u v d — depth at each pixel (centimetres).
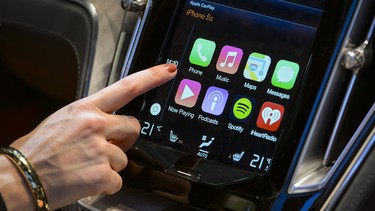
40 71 100
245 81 84
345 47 78
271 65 83
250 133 82
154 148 85
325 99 78
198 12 87
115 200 85
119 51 92
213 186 81
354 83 79
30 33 96
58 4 94
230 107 84
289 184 78
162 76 81
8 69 102
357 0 78
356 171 77
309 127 78
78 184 79
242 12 85
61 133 79
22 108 105
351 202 78
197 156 83
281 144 80
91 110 80
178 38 87
